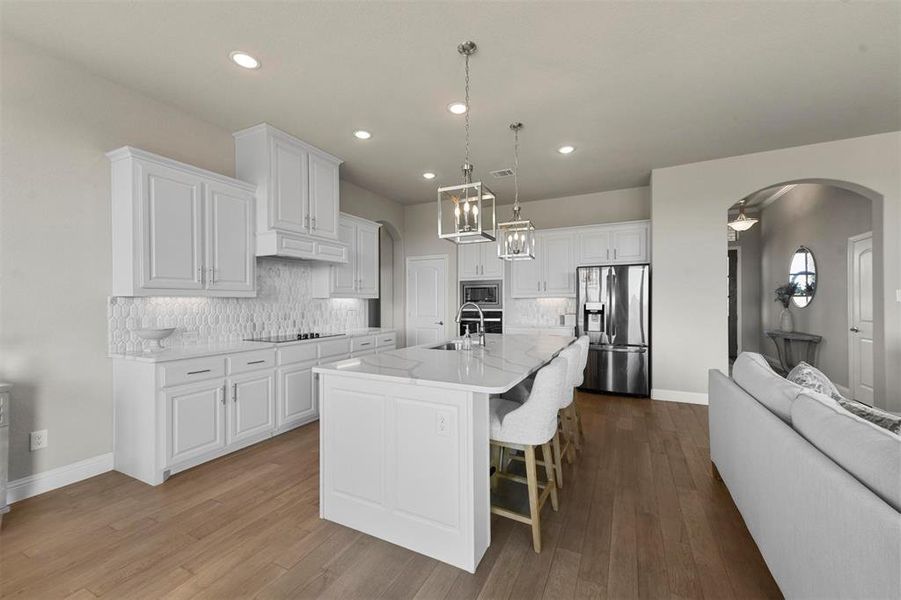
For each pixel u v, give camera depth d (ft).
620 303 15.81
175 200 9.47
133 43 7.78
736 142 12.75
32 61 7.88
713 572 5.58
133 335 9.39
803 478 4.08
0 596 5.11
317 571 5.64
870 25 7.34
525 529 6.68
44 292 8.04
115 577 5.49
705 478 8.55
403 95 9.77
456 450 5.74
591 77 9.04
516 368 6.90
